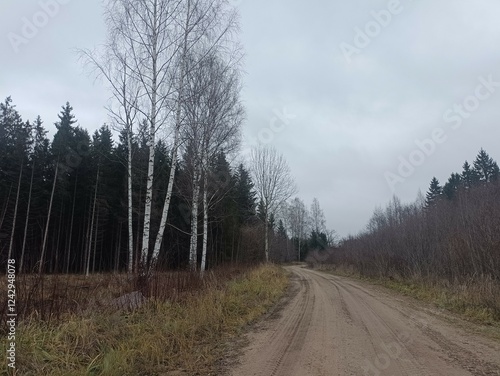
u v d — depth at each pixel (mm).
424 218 24906
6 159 33406
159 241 12750
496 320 10328
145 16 12812
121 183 38281
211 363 6367
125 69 13328
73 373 5078
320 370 5918
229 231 35719
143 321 7887
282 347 7383
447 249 18906
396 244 27516
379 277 26922
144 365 5996
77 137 37594
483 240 15773
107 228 39000
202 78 15633
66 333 6316
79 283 9578
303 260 88062
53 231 35812
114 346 6344
